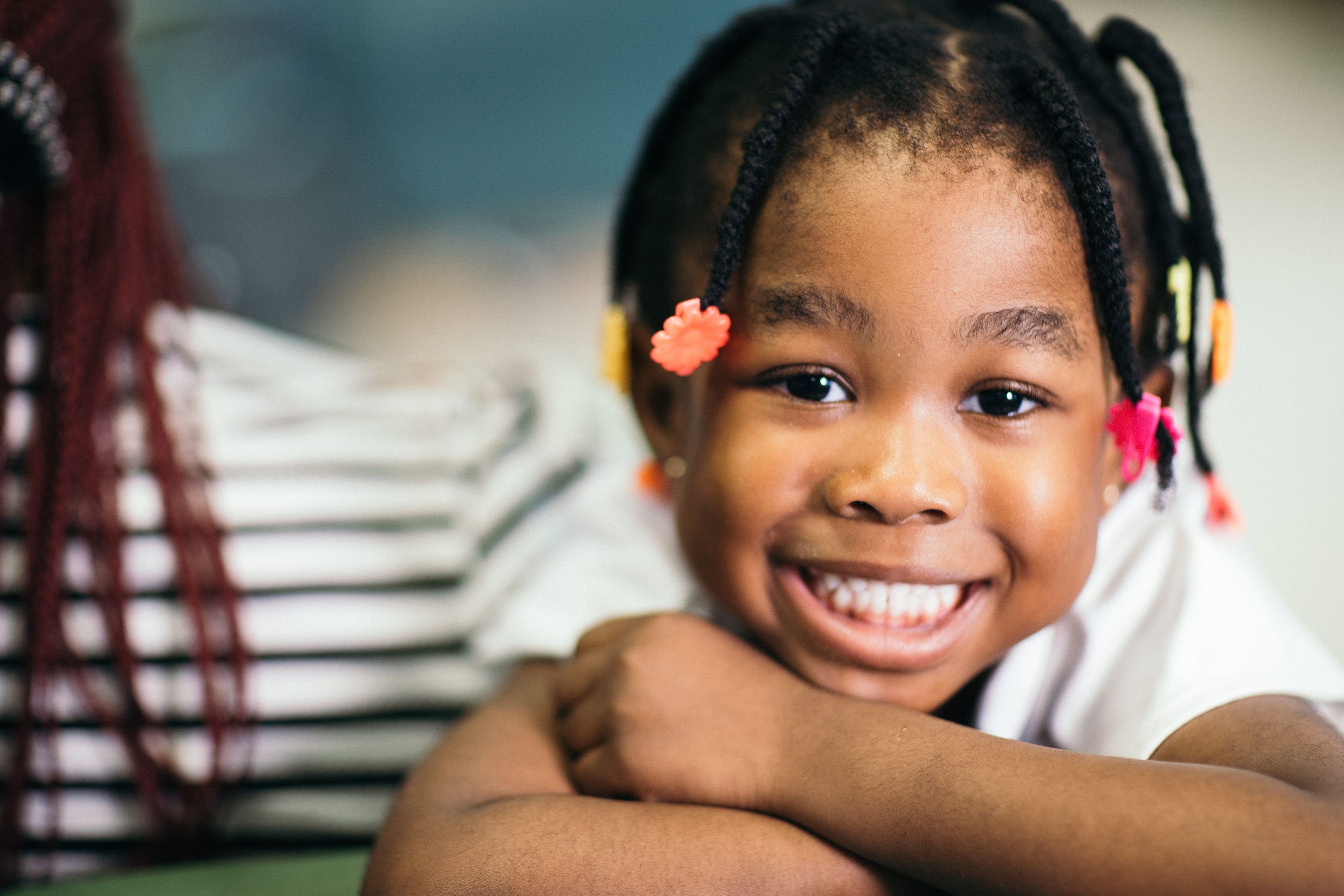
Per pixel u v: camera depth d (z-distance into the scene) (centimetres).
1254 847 54
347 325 378
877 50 75
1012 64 73
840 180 69
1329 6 407
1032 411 70
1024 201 68
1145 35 80
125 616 94
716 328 72
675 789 72
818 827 66
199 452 100
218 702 96
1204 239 79
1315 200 323
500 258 430
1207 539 83
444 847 69
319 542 101
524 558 104
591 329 379
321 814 100
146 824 98
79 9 90
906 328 68
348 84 417
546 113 485
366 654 100
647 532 98
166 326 104
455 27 470
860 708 70
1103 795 57
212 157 345
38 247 95
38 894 82
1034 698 80
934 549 70
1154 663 74
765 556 75
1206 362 81
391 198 444
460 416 109
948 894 64
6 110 81
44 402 92
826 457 71
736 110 81
